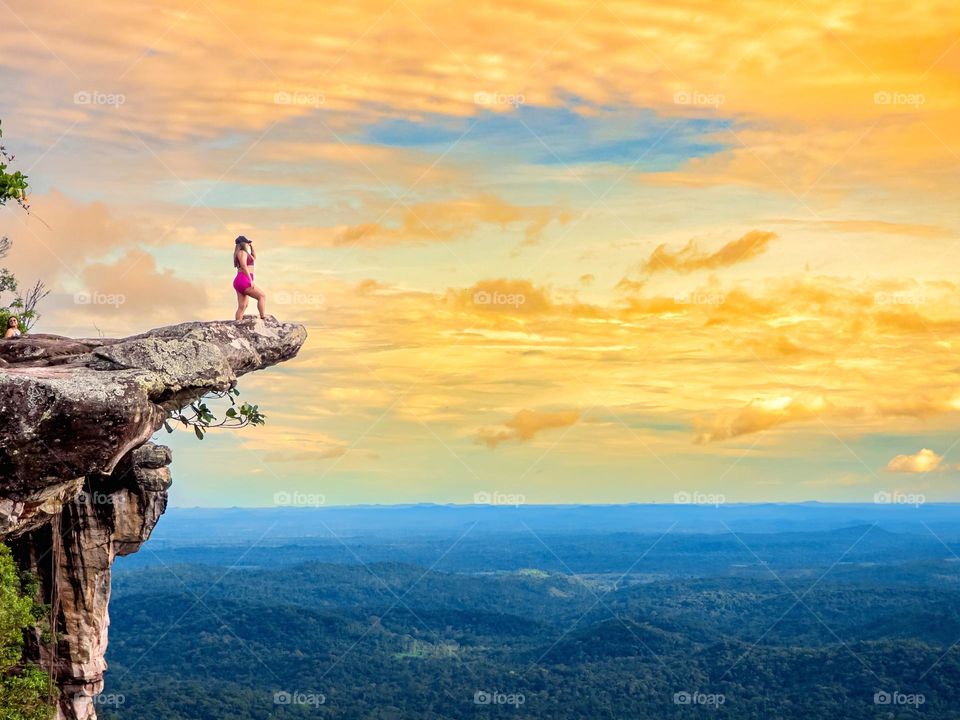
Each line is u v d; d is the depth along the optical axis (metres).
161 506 37.25
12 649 30.62
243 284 30.72
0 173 32.97
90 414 24.03
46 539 34.88
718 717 196.50
